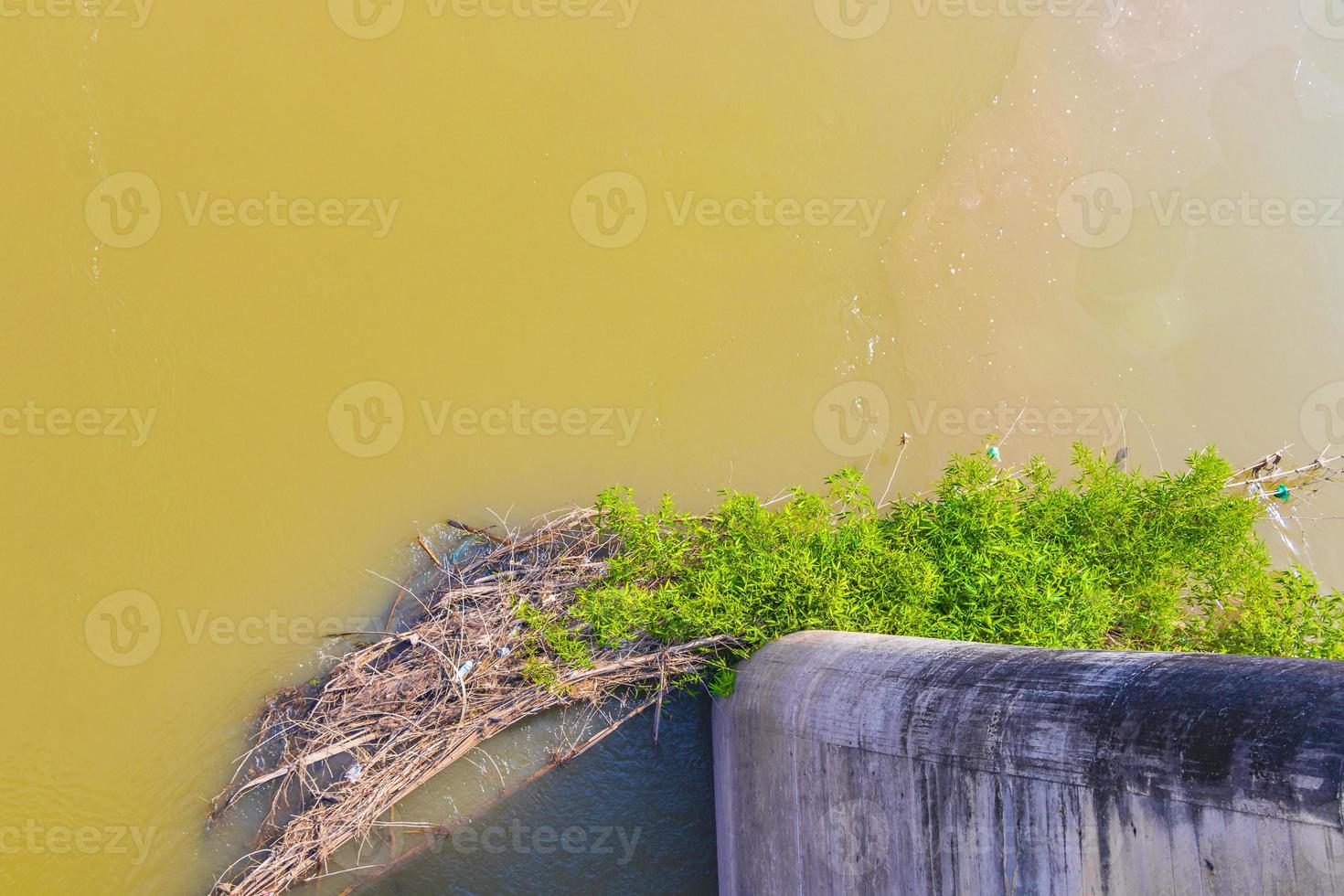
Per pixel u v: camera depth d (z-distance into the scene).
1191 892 3.28
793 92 9.45
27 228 7.66
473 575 7.63
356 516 7.85
